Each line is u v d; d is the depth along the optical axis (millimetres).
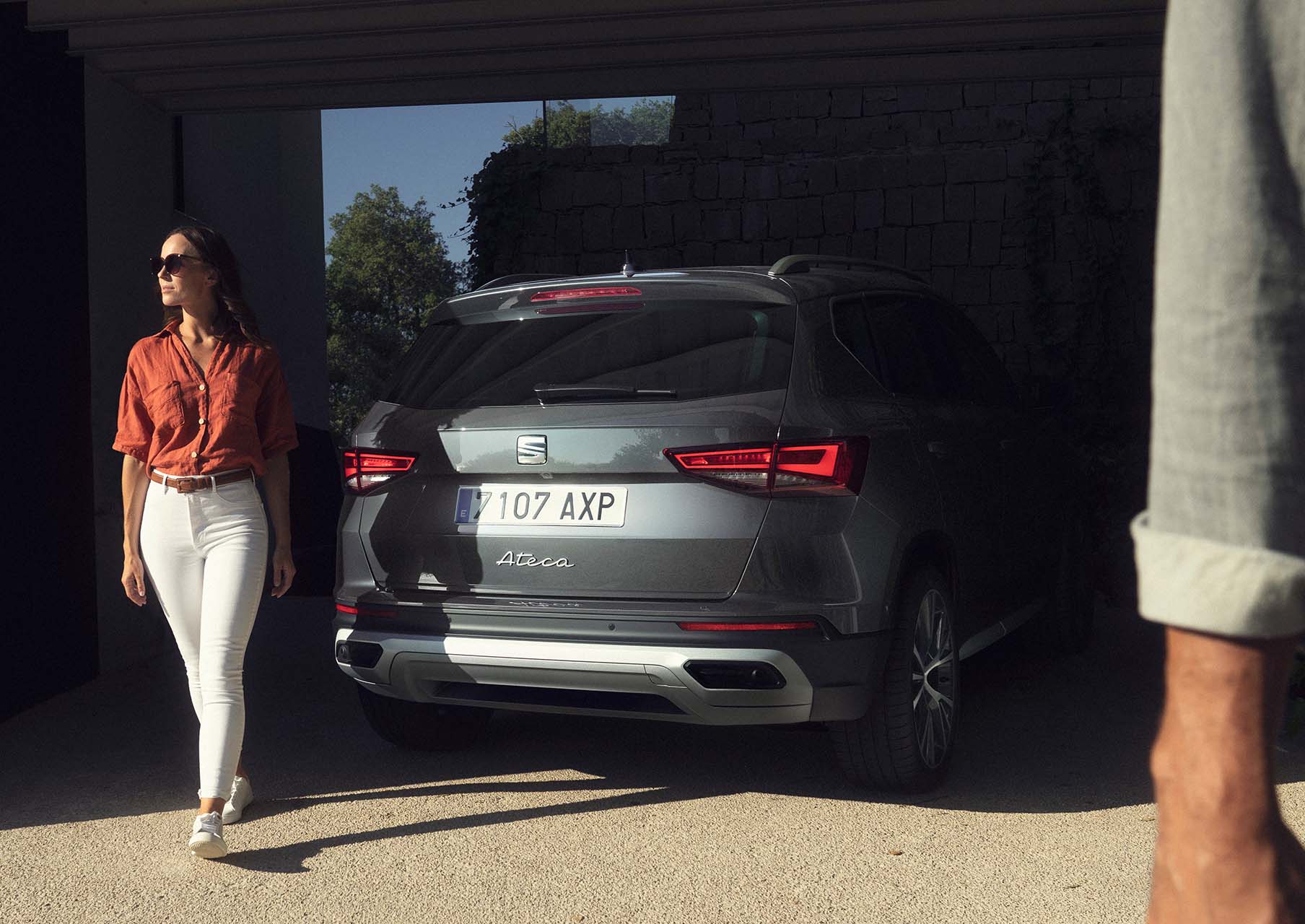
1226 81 499
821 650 3566
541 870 3430
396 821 3900
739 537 3559
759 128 10102
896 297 4707
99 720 5367
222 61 6246
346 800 4145
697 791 4172
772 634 3527
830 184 9516
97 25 5809
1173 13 526
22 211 5637
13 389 5512
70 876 3438
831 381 3846
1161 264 521
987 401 5188
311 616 8234
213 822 3512
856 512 3689
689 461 3611
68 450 5984
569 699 3893
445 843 3674
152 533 3770
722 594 3564
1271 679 505
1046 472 5668
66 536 5957
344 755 4746
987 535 4719
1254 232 487
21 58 5695
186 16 5777
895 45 6109
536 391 3877
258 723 5289
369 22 5867
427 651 3885
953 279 9359
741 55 6195
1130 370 9109
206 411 3744
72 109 6125
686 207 9641
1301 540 486
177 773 4535
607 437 3701
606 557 3680
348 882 3361
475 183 9719
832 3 5711
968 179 9328
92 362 6250
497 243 9688
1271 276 485
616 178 9656
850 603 3619
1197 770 523
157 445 3768
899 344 4488
